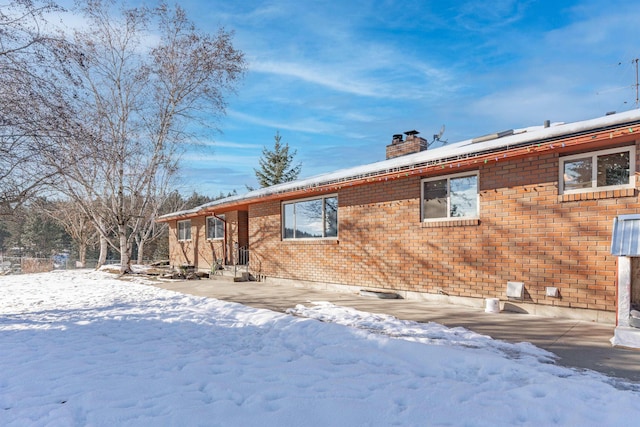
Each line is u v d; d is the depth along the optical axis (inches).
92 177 652.1
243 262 620.1
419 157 355.3
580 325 237.1
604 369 160.6
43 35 319.0
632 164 228.5
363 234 396.2
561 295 257.4
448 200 327.0
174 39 690.2
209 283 524.1
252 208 562.9
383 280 375.9
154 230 1210.0
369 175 361.4
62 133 319.0
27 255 1895.9
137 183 698.2
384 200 375.9
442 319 263.4
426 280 339.3
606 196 236.2
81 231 1202.0
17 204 343.3
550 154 263.1
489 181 295.6
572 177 256.1
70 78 330.0
